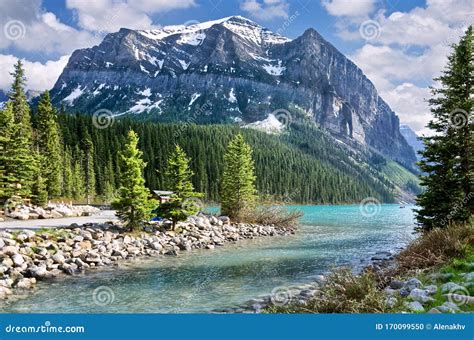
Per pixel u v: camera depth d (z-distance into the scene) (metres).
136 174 30.58
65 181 75.06
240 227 42.38
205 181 105.88
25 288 17.39
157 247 28.09
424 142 23.08
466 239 15.35
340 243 34.09
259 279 19.52
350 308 10.19
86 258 22.94
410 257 16.09
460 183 22.06
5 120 40.69
